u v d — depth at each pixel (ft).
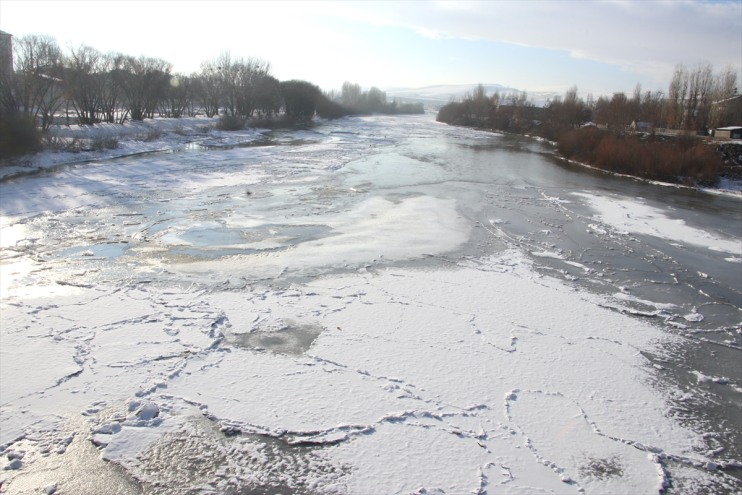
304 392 27.25
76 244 49.06
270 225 57.00
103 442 23.43
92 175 81.35
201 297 37.81
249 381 27.96
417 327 34.47
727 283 46.55
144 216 59.31
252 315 35.24
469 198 75.15
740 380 30.76
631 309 39.73
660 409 27.53
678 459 24.02
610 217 68.69
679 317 38.99
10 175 78.28
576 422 25.96
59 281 40.01
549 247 54.08
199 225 55.98
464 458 23.21
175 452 23.12
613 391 28.78
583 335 34.91
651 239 59.41
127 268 43.21
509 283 43.14
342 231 55.57
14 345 30.37
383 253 48.93
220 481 21.72
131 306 35.94
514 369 30.19
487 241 54.90
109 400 26.05
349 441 24.00
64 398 26.05
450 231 57.41
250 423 24.93
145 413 25.11
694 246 57.57
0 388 26.55
